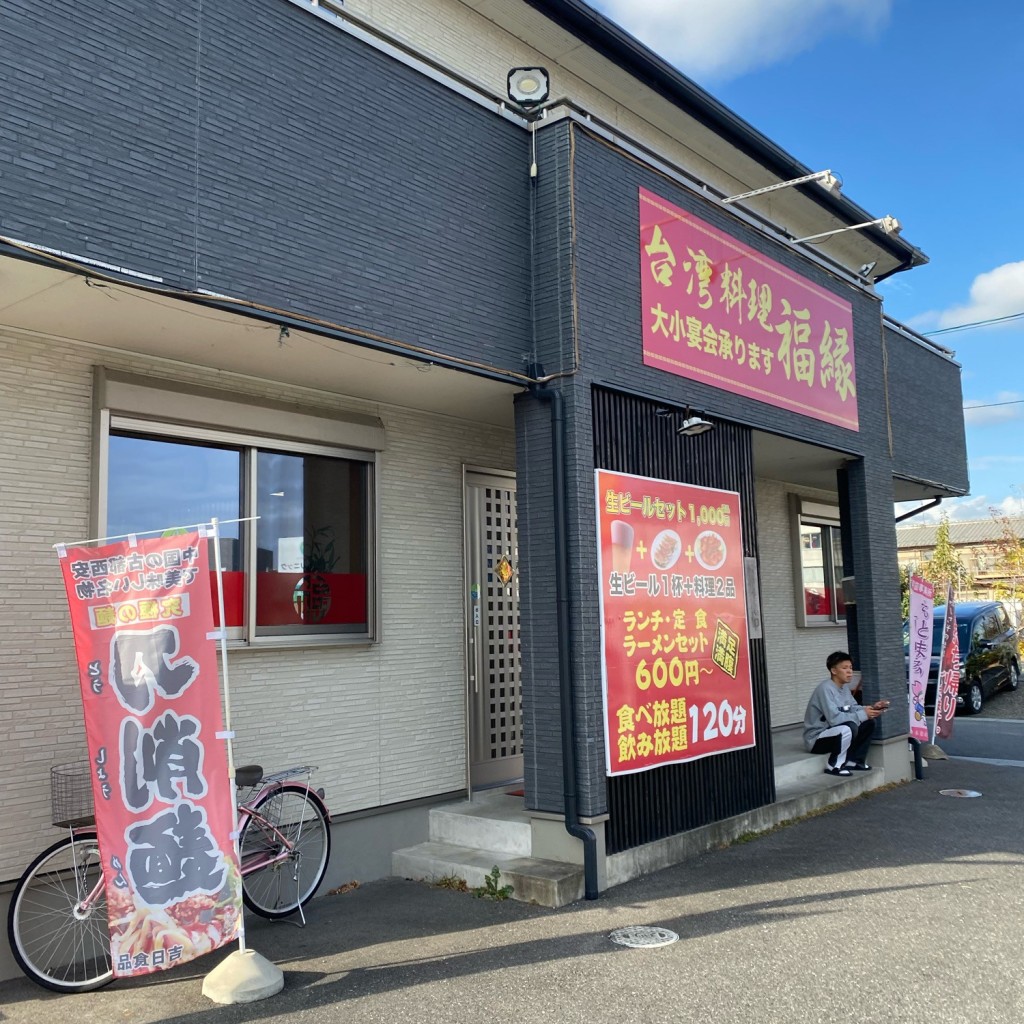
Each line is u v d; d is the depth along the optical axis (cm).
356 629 631
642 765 601
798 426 838
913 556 4016
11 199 376
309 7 502
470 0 748
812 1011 385
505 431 756
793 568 1160
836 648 1243
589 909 525
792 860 629
